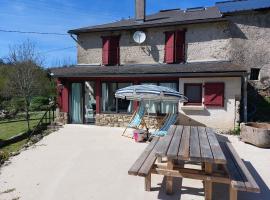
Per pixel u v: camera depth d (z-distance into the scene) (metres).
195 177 5.01
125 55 15.64
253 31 13.85
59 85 14.70
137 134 10.20
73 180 6.37
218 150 4.89
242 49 13.87
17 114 20.88
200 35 14.15
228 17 13.82
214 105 12.06
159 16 17.39
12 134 13.12
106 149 9.15
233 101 11.80
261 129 9.15
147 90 8.95
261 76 14.03
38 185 6.12
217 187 5.75
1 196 5.58
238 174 4.75
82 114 14.58
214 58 13.98
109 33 15.92
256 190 4.21
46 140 10.66
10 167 7.43
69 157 8.27
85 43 16.59
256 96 14.13
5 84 23.09
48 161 7.91
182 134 6.45
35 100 23.75
